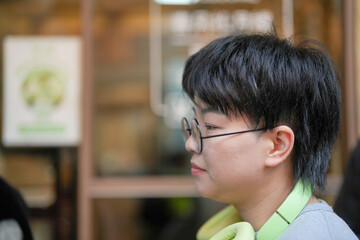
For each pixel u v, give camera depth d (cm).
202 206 330
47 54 322
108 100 339
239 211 122
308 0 321
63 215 318
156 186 330
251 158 112
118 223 325
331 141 121
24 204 163
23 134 320
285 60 115
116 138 337
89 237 316
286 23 315
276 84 112
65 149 320
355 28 311
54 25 325
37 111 320
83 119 320
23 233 154
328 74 120
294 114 115
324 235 105
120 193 327
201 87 115
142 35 342
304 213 110
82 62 321
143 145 340
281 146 113
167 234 327
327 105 118
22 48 323
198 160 119
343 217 191
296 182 114
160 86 343
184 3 337
